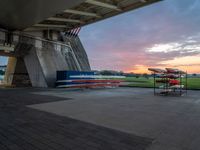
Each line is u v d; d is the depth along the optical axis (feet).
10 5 42.96
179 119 19.52
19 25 60.64
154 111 24.11
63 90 58.39
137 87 77.66
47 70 72.18
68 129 15.60
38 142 12.48
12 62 81.41
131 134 14.33
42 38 76.69
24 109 25.02
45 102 31.99
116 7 55.52
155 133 14.61
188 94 48.49
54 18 60.13
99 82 74.59
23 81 75.87
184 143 12.37
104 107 27.14
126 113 22.67
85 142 12.51
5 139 13.07
